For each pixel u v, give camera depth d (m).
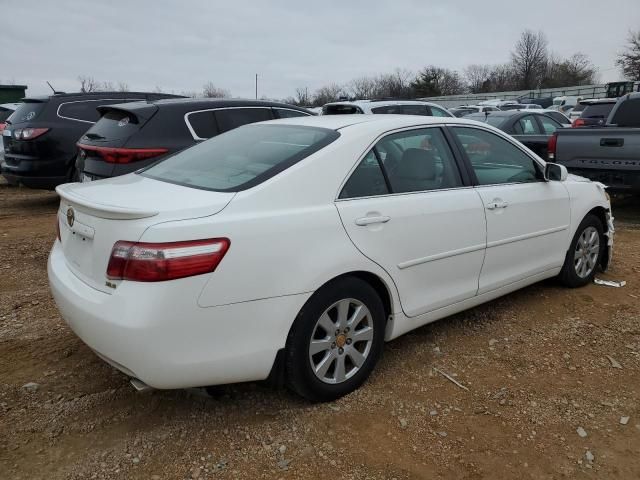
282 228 2.83
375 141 3.39
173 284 2.51
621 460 2.76
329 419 3.04
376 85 76.69
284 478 2.60
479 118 11.30
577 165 7.80
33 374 3.46
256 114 7.18
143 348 2.52
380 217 3.23
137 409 3.11
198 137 6.55
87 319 2.67
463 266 3.79
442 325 4.24
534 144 9.96
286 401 3.20
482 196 3.89
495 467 2.70
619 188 7.47
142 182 3.26
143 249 2.51
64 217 3.17
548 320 4.35
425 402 3.22
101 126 6.52
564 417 3.10
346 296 3.11
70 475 2.60
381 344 3.39
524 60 78.62
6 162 8.88
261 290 2.75
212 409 3.12
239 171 3.10
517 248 4.21
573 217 4.75
